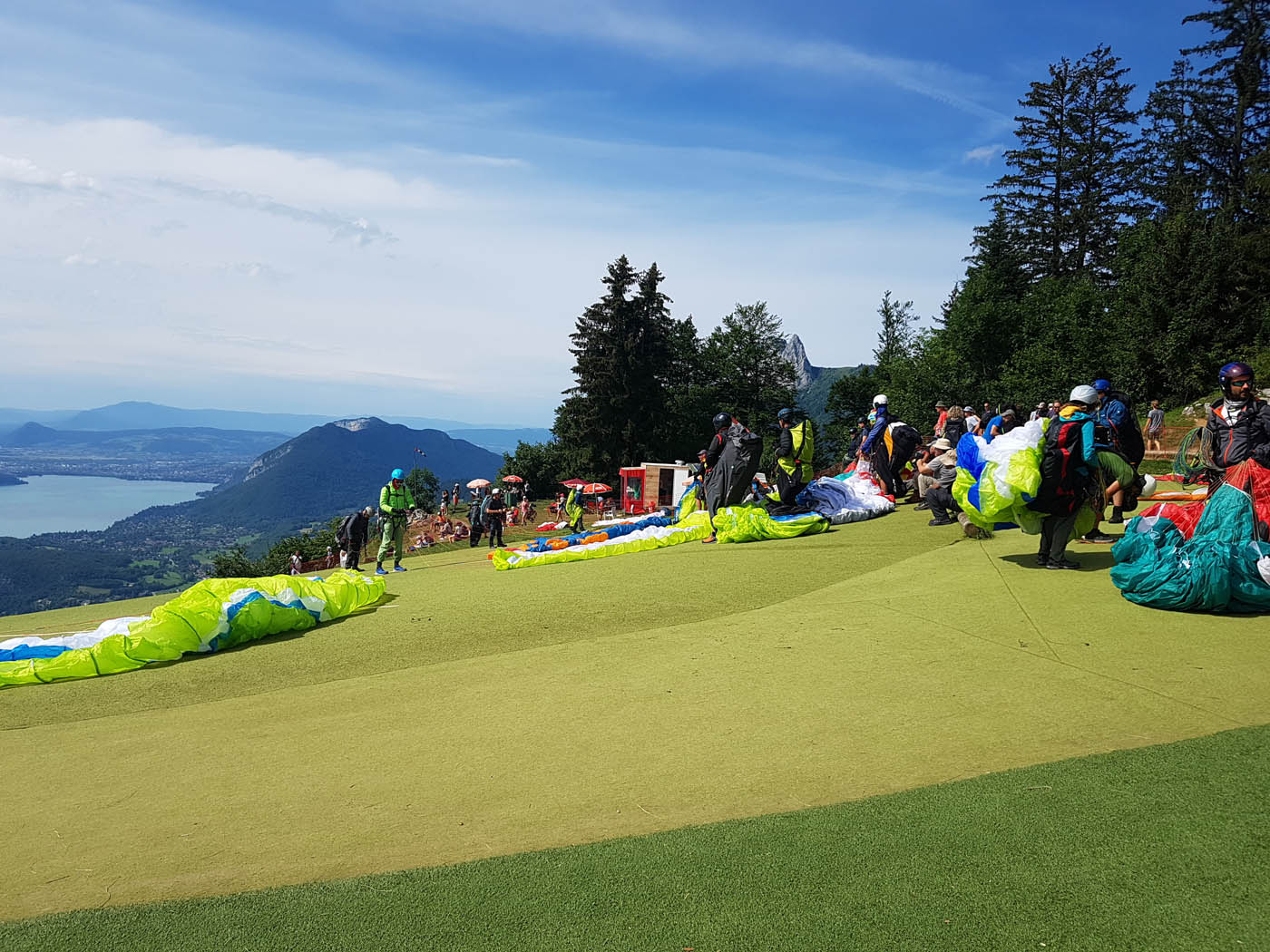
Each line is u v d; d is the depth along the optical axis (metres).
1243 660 5.93
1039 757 4.58
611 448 69.50
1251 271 44.78
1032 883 3.31
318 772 5.19
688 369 85.50
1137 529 8.24
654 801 4.41
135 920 3.54
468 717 6.06
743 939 3.09
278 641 9.24
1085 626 7.03
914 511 16.94
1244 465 7.73
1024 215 66.44
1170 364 41.56
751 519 14.75
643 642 7.89
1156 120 59.25
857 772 4.59
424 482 76.56
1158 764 4.32
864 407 84.19
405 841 4.15
